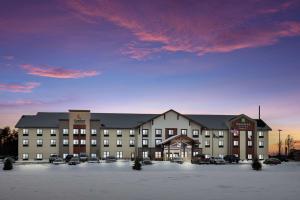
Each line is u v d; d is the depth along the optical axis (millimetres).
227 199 24828
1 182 35625
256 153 105125
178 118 101688
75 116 102500
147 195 26484
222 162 80750
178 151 94625
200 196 26109
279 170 59781
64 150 101500
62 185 32875
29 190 29125
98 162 86312
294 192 28500
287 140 139000
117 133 103938
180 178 41062
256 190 29672
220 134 105188
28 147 101500
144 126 101438
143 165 73625
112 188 30672
